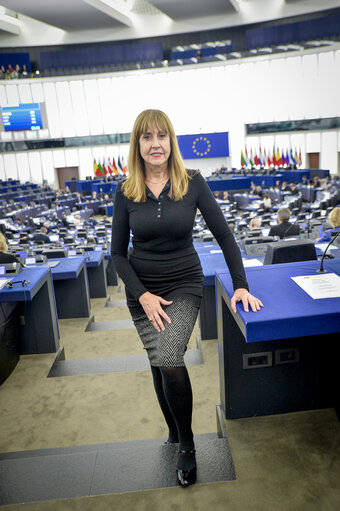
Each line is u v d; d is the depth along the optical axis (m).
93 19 23.36
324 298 1.41
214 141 25.45
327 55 21.81
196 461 1.63
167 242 1.48
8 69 26.59
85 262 5.70
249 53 23.70
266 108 24.03
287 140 23.95
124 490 1.53
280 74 23.25
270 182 20.11
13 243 10.99
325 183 17.16
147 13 25.48
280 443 1.69
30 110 25.66
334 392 1.86
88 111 26.61
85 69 26.12
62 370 3.41
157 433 2.53
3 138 27.05
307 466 1.56
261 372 1.82
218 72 24.55
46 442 2.48
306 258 2.25
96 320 5.54
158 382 1.70
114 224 1.55
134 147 1.46
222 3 22.03
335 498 1.41
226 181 20.67
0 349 3.17
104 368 3.44
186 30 25.31
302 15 23.67
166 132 1.42
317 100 22.61
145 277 1.51
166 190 1.46
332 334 1.78
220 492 1.48
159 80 25.45
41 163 27.50
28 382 3.23
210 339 3.88
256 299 1.40
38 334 3.64
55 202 19.95
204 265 3.80
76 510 1.47
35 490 1.59
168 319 1.42
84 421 2.69
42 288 3.53
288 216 6.27
